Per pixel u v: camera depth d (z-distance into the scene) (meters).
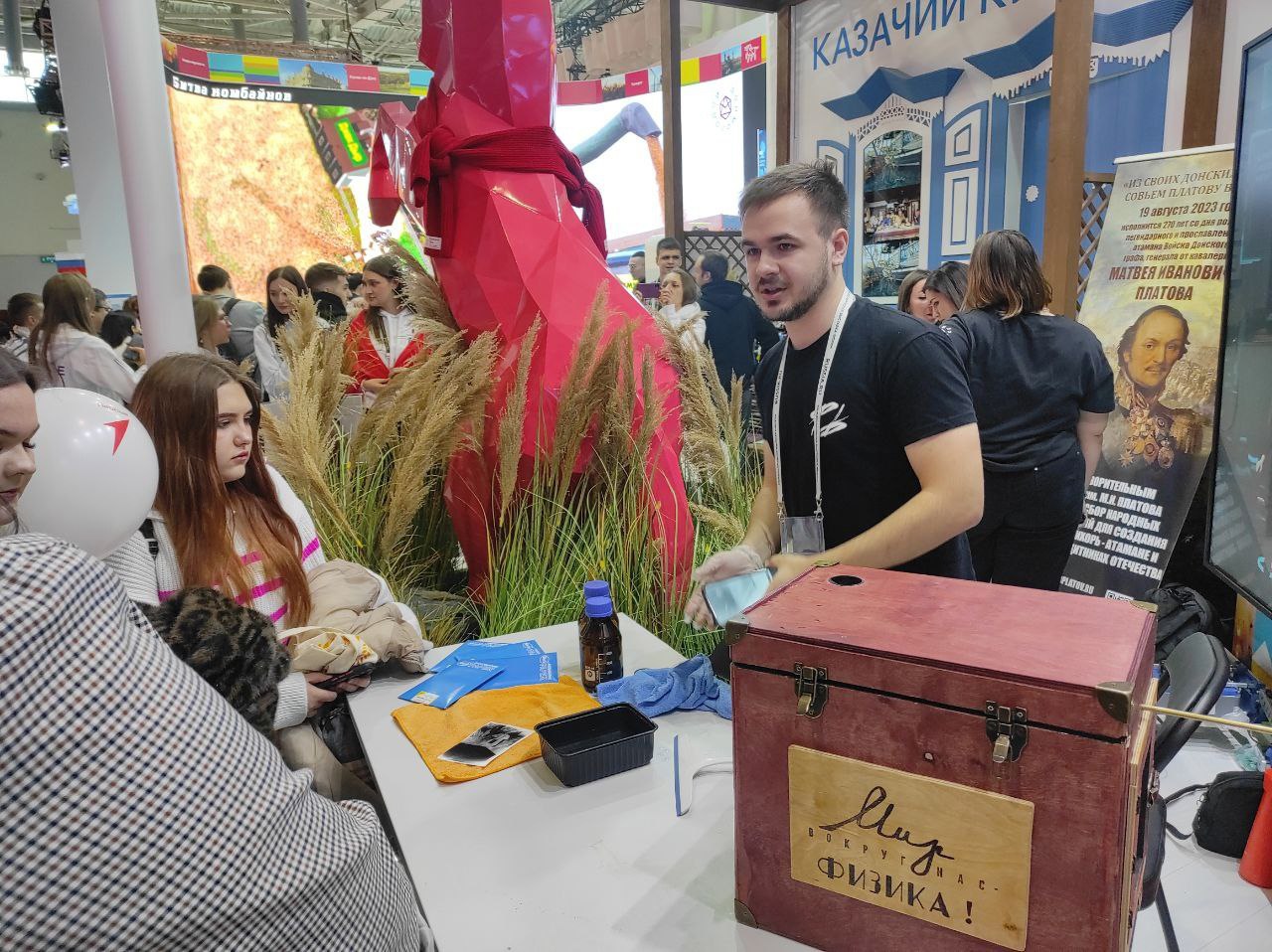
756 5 4.84
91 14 6.82
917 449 1.37
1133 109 3.55
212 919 0.59
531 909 0.92
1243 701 1.81
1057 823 0.69
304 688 1.42
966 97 4.05
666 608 2.21
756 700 0.83
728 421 2.72
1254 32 3.12
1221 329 1.76
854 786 0.78
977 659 0.72
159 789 0.57
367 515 2.36
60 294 3.39
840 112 4.70
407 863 1.01
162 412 1.52
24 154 14.45
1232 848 1.05
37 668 0.54
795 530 1.47
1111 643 0.75
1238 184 1.69
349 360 2.95
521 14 2.17
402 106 2.89
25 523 1.20
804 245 1.40
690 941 0.87
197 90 8.39
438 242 2.36
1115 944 0.69
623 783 1.17
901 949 0.79
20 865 0.53
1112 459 3.05
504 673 1.53
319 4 11.77
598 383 2.14
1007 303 2.41
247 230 8.83
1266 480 1.50
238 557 1.58
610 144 8.31
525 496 2.23
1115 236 3.07
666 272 4.58
